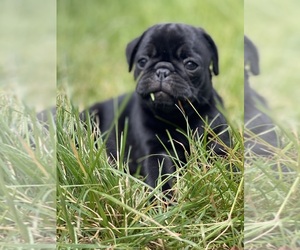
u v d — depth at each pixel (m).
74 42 1.50
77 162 1.07
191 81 1.15
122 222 1.06
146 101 1.16
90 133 1.09
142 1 1.57
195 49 1.15
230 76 1.30
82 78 1.41
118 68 1.45
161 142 1.14
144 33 1.19
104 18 1.55
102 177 1.08
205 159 1.09
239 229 1.07
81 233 1.06
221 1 1.50
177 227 1.05
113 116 1.23
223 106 1.21
